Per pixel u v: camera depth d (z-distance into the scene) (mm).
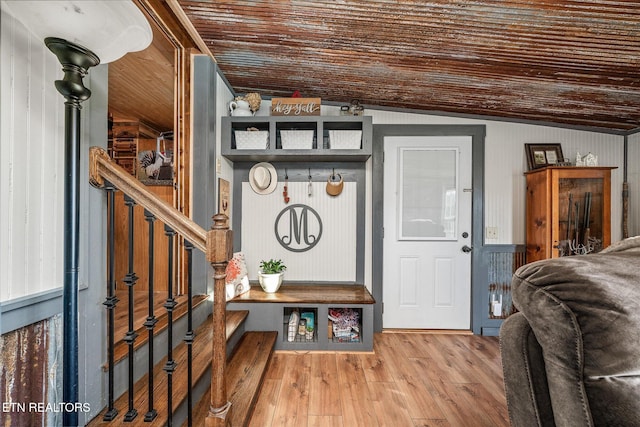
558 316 741
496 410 1807
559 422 743
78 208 1059
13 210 991
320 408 1803
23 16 857
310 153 2650
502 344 926
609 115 2680
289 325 2645
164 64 2463
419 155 3105
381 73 2352
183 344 1921
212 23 1890
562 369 736
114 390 1395
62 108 1169
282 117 2637
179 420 1389
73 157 1039
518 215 3049
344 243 3102
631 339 678
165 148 3764
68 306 1045
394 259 3119
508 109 2799
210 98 2318
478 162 3059
